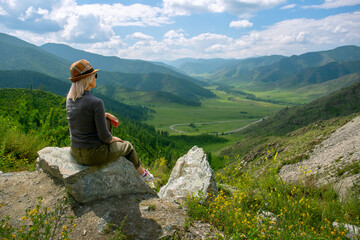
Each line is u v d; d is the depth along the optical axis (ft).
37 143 22.02
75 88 10.14
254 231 9.64
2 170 16.35
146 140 439.22
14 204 10.77
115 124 12.30
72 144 10.78
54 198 10.80
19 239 8.26
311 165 82.74
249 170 19.36
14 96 345.31
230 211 12.07
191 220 11.07
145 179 13.93
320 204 14.39
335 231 10.86
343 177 51.24
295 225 10.85
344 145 87.30
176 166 18.79
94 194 10.93
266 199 14.26
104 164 11.58
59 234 9.13
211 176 16.19
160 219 10.66
